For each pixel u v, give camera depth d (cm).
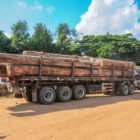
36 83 934
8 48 3334
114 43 4428
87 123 526
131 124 501
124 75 1497
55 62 995
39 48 3381
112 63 1372
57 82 1022
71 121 549
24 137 404
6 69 839
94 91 1265
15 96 1164
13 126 493
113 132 438
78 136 411
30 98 1032
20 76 867
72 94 1109
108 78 1334
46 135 417
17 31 3400
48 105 884
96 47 4669
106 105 860
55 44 3878
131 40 4522
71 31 4759
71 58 1170
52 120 562
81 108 785
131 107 760
